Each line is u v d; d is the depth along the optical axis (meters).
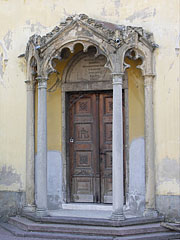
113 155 9.26
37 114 10.75
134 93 10.35
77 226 9.22
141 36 9.66
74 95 11.20
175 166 9.70
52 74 11.05
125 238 8.66
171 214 9.63
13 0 11.18
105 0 10.45
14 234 9.43
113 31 9.39
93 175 10.96
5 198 10.92
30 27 10.98
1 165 11.03
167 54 9.88
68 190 11.02
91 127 11.05
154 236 8.81
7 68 11.14
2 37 11.22
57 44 9.87
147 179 9.73
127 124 10.47
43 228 9.33
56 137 11.02
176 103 9.78
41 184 9.81
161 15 9.98
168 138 9.79
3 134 11.07
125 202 10.49
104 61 10.77
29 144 10.63
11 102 11.06
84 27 9.64
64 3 10.73
